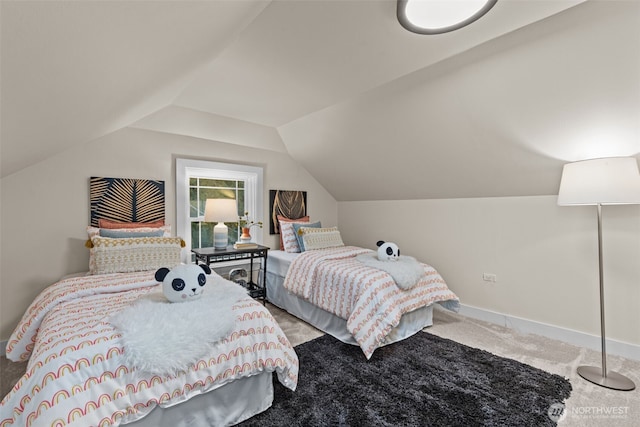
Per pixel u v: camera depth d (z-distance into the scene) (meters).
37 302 1.84
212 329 1.39
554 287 2.59
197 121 3.11
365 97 2.64
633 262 2.19
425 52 1.89
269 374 1.65
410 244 3.77
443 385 1.87
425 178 3.27
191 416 1.39
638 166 1.99
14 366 2.08
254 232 3.76
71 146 2.37
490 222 3.01
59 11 0.60
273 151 3.96
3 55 0.66
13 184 2.27
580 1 1.41
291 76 2.26
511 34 1.71
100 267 2.16
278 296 3.37
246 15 1.41
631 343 2.19
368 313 2.24
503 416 1.60
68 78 1.00
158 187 2.94
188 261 3.20
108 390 1.15
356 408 1.66
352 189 4.23
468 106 2.27
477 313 3.09
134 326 1.29
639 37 1.49
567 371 2.03
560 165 2.31
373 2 1.43
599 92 1.78
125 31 0.88
